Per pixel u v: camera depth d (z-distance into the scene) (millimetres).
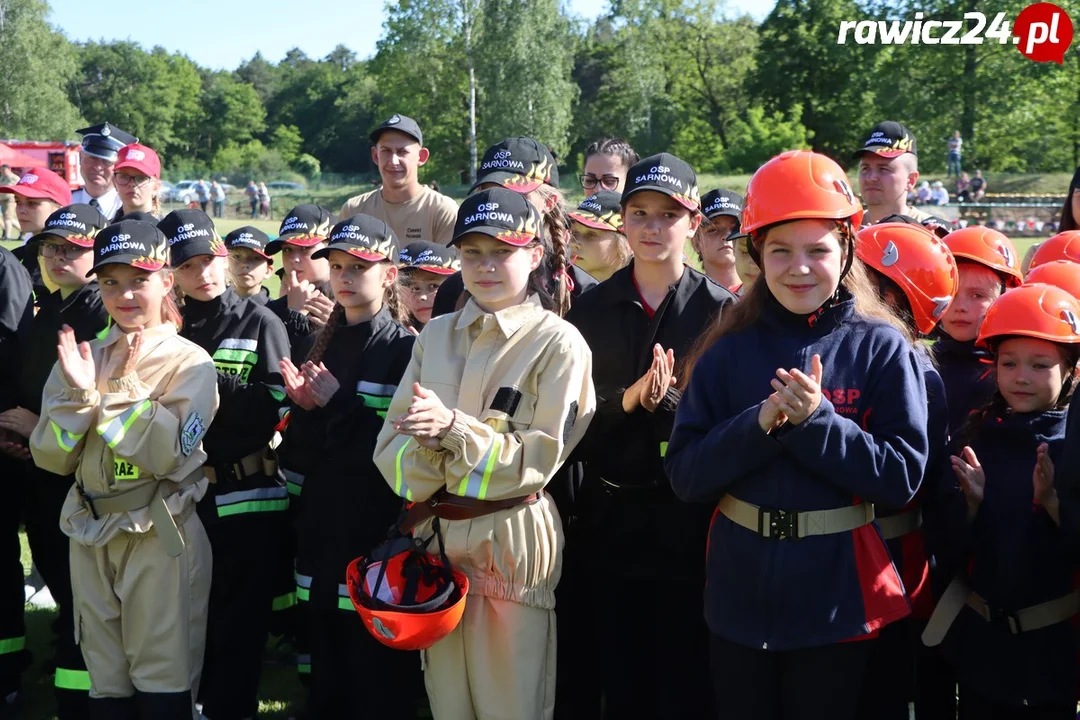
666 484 3939
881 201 6094
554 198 4469
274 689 5316
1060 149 51312
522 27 62188
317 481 4359
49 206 6559
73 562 4277
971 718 3836
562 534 3871
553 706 3908
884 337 3262
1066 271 4129
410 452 3695
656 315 4070
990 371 4055
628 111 74438
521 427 3674
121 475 4156
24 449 4891
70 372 4035
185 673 4230
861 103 56094
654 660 4172
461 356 3836
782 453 3211
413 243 5984
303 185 67500
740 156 59250
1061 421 3678
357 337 4496
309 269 5957
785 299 3271
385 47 66812
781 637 3170
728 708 3312
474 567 3721
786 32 60656
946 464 3697
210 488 4574
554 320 3781
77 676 4488
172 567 4191
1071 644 3676
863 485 3076
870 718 3578
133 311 4242
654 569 3990
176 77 118188
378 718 4172
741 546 3252
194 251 4680
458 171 68625
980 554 3699
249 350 4703
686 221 4066
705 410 3393
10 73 73438
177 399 4184
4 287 5094
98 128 7527
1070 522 3346
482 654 3709
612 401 3949
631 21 73688
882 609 3180
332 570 4293
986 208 30594
